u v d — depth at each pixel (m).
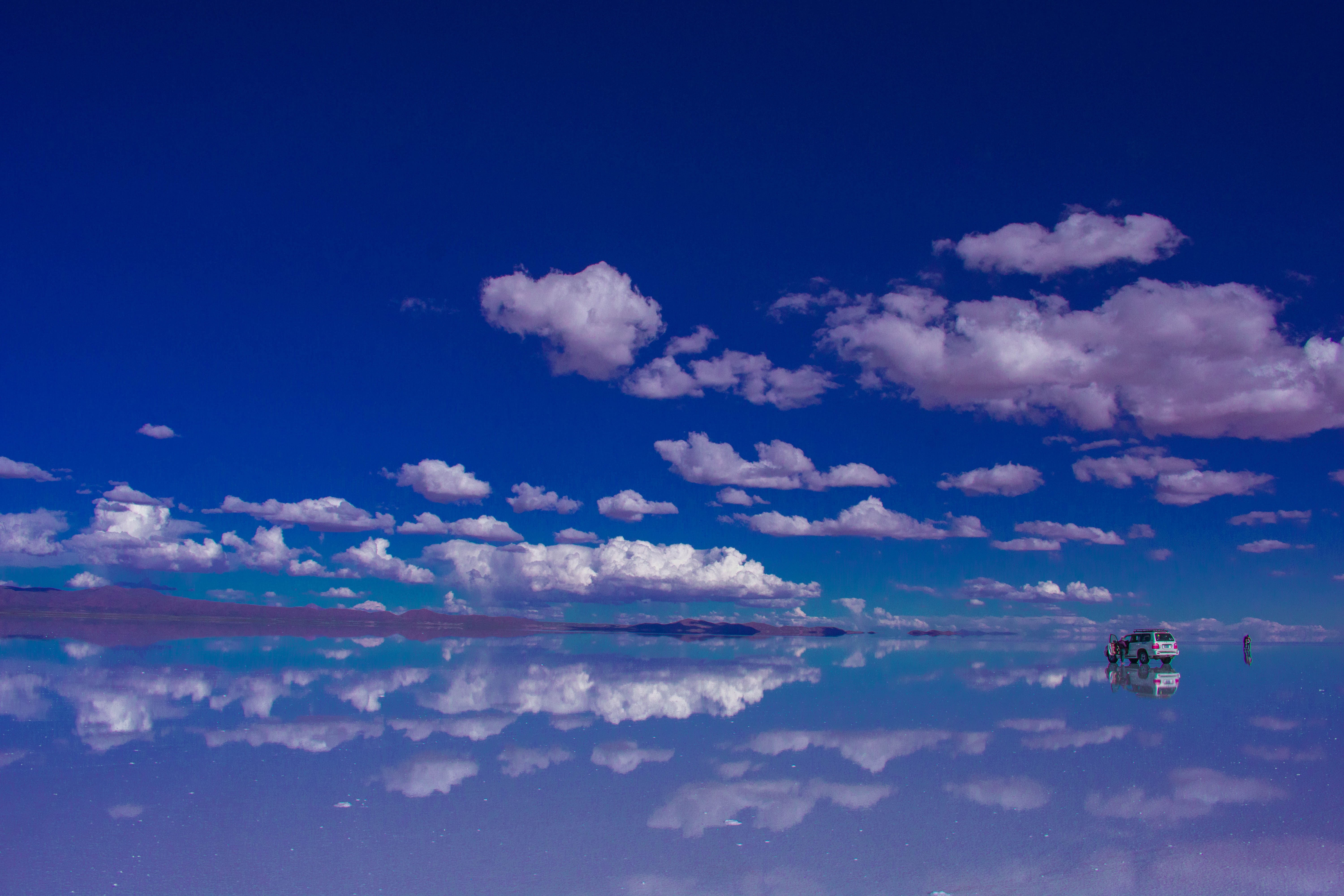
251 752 13.39
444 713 18.27
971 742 15.30
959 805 10.69
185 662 30.39
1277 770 12.87
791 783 11.80
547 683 26.06
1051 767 13.03
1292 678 31.02
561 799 10.69
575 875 7.93
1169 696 24.02
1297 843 9.15
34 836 8.78
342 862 8.16
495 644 54.41
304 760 12.78
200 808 10.00
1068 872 8.22
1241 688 26.66
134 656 33.03
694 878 7.90
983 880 7.98
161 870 7.83
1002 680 29.31
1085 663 40.84
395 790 11.03
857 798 10.99
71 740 14.05
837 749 14.51
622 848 8.75
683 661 38.97
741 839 9.15
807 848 8.87
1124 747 14.88
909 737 15.93
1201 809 10.54
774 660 41.31
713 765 12.99
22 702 18.45
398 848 8.62
